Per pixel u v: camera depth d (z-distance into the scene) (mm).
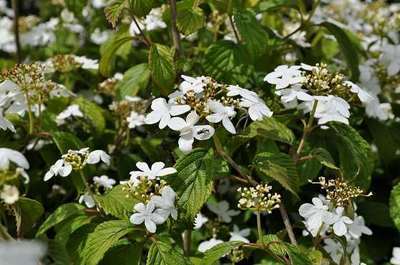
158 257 640
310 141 812
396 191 777
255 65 854
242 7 854
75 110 854
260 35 791
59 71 946
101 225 657
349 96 810
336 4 1158
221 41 808
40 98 794
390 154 907
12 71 758
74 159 684
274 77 701
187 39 943
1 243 567
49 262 676
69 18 1150
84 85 1045
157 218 636
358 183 788
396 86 955
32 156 861
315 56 937
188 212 653
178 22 770
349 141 775
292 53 946
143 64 861
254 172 803
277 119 773
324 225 704
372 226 890
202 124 676
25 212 663
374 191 942
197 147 711
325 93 695
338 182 685
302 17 879
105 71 842
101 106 1014
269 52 872
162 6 905
